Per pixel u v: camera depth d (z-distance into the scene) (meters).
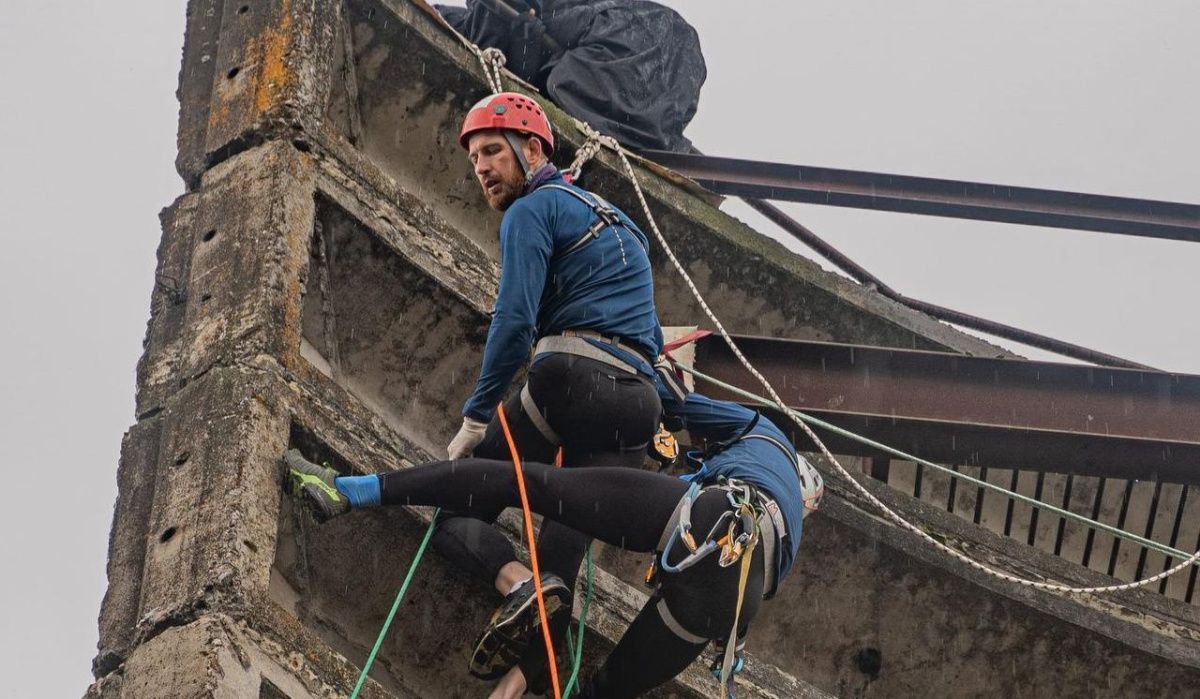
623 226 12.92
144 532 13.03
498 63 18.38
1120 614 20.73
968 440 17.20
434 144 18.34
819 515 19.20
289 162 15.22
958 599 19.72
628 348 12.59
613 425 12.41
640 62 20.97
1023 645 20.02
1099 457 17.38
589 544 12.88
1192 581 22.11
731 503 12.01
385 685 14.09
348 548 13.77
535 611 12.18
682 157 21.19
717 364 17.06
